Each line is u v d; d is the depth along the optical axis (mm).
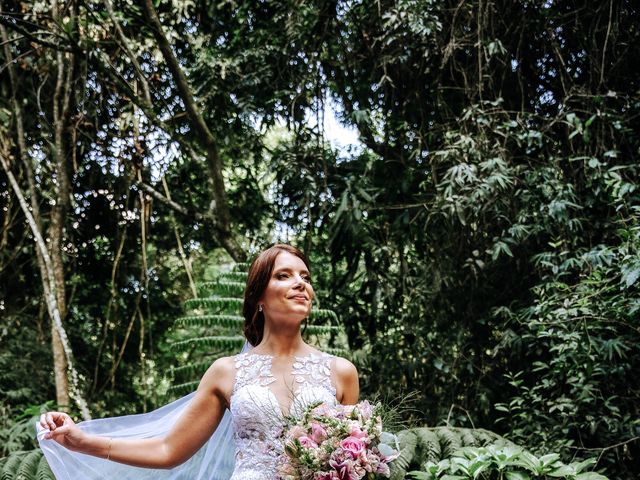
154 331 8430
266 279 2438
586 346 4270
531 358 5500
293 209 6867
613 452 4441
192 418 2430
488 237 5566
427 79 6312
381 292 6051
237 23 7191
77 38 6656
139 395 8273
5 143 6988
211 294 5551
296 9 6551
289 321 2410
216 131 7293
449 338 5707
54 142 7234
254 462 2262
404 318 5980
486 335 5652
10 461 3643
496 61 5957
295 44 6656
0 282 7750
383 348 5910
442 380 5730
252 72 6883
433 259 5922
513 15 5918
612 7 5625
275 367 2396
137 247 8211
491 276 5613
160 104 7184
